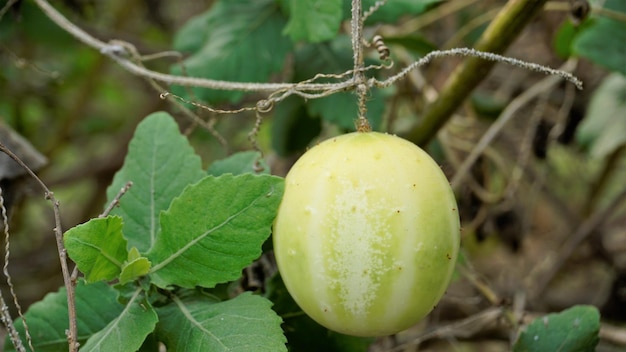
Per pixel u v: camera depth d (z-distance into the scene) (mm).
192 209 406
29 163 519
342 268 389
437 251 392
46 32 666
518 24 486
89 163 841
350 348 454
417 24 630
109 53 476
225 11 526
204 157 866
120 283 414
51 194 411
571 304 743
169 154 444
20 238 812
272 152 604
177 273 414
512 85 724
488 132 593
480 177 656
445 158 650
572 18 531
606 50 548
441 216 393
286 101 558
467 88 506
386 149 396
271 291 449
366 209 387
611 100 653
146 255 415
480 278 543
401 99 681
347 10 486
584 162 817
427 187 393
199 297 425
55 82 790
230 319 406
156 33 905
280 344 397
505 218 672
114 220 406
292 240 396
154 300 422
